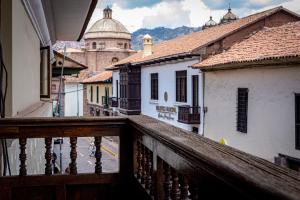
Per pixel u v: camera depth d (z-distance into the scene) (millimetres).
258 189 1224
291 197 1078
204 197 1791
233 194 1451
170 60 20812
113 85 33844
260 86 13016
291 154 11617
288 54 11328
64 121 3545
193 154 1823
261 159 1600
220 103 15703
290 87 11594
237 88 14406
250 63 13109
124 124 3699
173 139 2148
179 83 20078
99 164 3684
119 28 57656
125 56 55719
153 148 2846
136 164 3545
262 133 12945
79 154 25125
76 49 56469
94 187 3670
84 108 47094
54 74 16531
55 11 8172
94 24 58281
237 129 14461
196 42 19891
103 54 55000
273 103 12391
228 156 1652
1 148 3455
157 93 23500
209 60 16719
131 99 26844
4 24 3824
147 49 26609
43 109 8297
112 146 28172
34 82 6809
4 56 3824
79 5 7598
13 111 3896
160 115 22766
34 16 6035
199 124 17609
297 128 11398
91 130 3643
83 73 49406
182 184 2197
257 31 17891
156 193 2785
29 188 3500
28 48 5586
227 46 17719
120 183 3703
